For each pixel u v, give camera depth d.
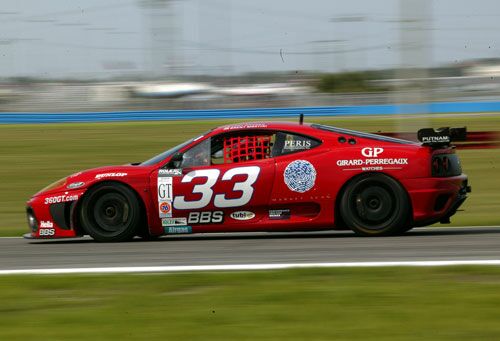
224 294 13.41
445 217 20.64
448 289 13.36
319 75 114.81
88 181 20.92
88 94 118.00
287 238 21.05
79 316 12.10
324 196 20.08
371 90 112.75
